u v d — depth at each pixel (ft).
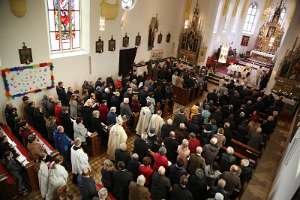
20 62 29.89
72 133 26.94
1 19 26.63
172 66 52.47
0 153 21.29
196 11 56.85
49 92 34.60
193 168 21.54
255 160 26.86
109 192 19.71
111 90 35.09
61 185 19.11
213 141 23.00
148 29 50.01
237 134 29.60
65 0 34.04
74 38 37.32
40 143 23.20
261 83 55.88
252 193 26.11
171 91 38.83
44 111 31.40
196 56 60.29
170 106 39.24
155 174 18.65
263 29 79.30
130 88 34.19
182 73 48.24
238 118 32.14
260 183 27.73
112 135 25.53
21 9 27.45
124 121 28.45
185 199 16.99
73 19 36.14
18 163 21.49
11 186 20.21
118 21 40.91
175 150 23.70
